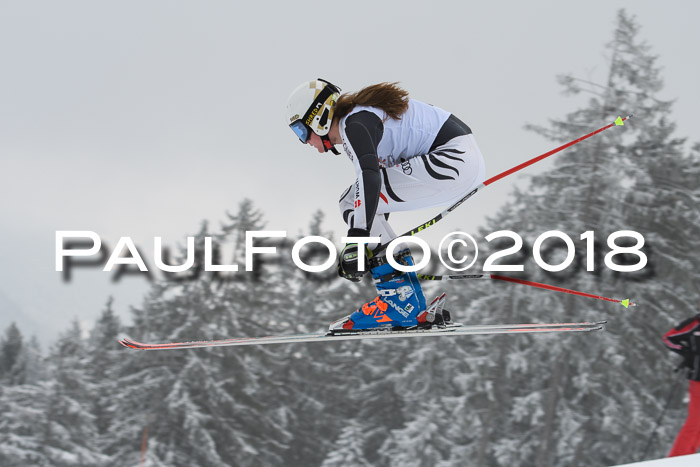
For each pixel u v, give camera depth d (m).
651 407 18.33
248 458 20.64
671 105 20.70
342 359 25.45
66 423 19.75
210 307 22.75
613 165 19.48
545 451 18.52
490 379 19.30
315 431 24.31
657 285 18.72
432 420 19.45
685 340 4.66
